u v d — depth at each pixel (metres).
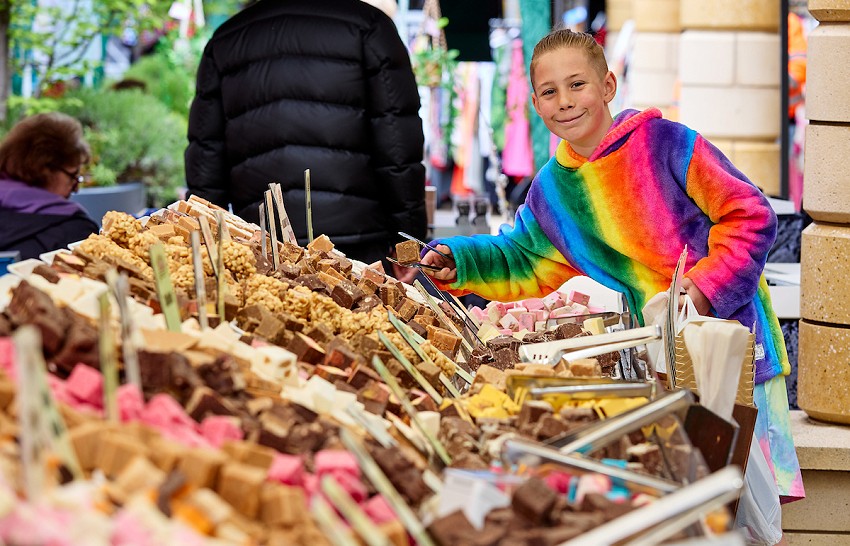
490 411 2.12
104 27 8.75
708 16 6.88
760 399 3.04
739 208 2.93
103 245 2.53
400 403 2.12
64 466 1.31
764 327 3.07
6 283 2.03
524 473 1.65
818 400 3.76
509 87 9.36
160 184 8.17
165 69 9.45
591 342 2.48
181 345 1.86
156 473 1.34
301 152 4.11
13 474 1.26
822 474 3.58
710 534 1.44
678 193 3.03
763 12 6.82
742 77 6.89
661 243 3.08
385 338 2.27
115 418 1.50
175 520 1.26
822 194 3.67
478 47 7.38
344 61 4.09
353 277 3.14
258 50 4.15
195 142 4.41
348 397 2.03
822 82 3.63
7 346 1.62
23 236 4.11
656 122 3.03
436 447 1.92
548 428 1.87
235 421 1.63
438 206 10.15
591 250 3.22
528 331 3.26
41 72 8.74
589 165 3.07
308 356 2.26
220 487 1.41
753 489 2.75
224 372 1.76
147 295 2.25
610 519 1.46
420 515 1.61
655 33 8.50
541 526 1.46
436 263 3.34
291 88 4.10
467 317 3.17
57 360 1.66
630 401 2.04
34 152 4.27
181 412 1.58
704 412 1.89
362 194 4.19
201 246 2.70
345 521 1.51
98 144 7.86
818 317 3.74
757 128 6.90
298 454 1.66
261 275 2.63
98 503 1.26
